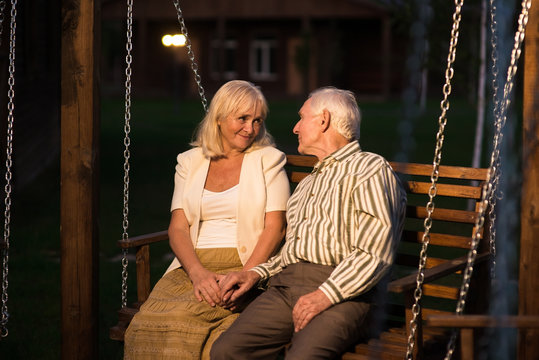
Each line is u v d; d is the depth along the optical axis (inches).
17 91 368.2
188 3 1230.3
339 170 127.4
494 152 117.0
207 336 128.1
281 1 1194.6
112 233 281.4
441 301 196.1
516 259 220.5
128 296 207.3
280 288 127.6
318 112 131.3
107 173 438.3
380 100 1180.5
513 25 236.1
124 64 1310.3
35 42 422.9
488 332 131.4
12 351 166.6
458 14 118.6
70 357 137.6
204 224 144.4
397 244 127.5
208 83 1305.4
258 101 142.6
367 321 122.3
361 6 1150.3
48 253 255.3
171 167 465.4
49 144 521.7
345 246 123.8
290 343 125.3
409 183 141.1
